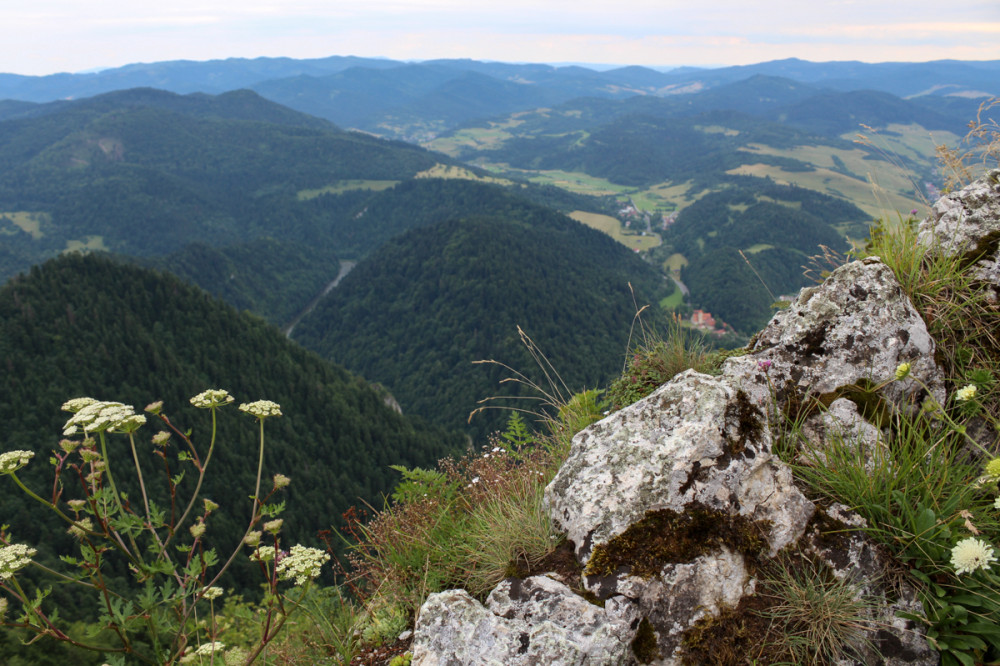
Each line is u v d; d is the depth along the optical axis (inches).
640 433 116.6
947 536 93.4
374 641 126.1
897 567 96.8
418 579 131.6
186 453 96.0
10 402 3489.2
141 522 88.7
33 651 832.3
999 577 84.9
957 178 157.9
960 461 109.2
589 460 119.7
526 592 105.4
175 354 4119.1
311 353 4554.6
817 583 96.0
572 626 96.7
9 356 3720.5
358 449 3442.4
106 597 87.0
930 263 139.8
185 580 90.7
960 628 88.1
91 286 4355.3
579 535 110.2
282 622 102.3
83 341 3978.8
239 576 1348.4
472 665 97.4
